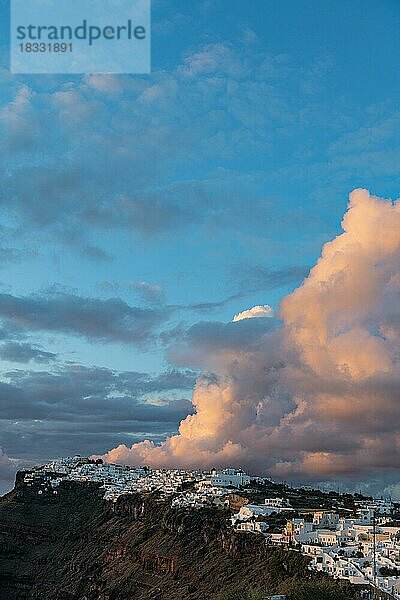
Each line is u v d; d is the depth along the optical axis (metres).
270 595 192.00
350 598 180.38
